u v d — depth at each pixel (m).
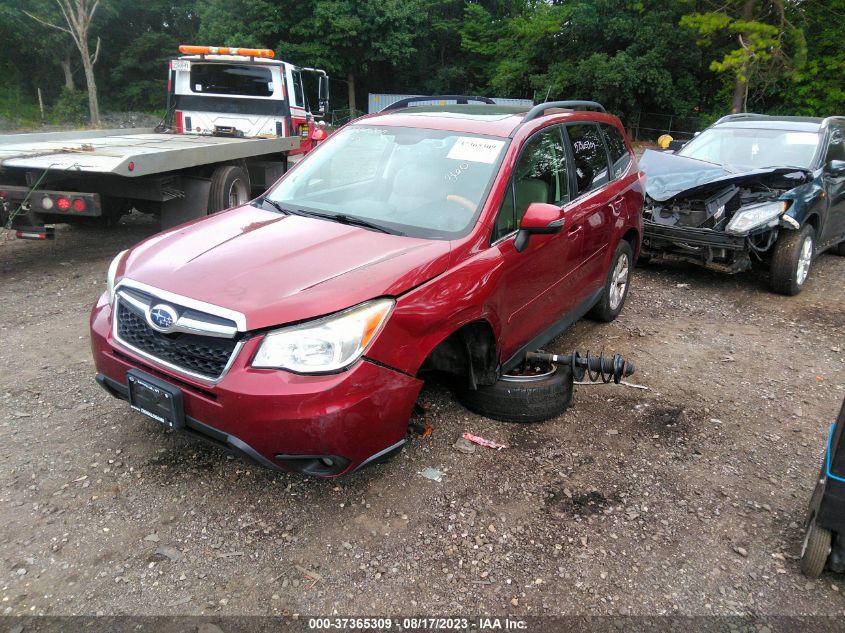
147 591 2.63
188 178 7.81
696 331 6.04
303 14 36.62
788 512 3.38
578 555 2.98
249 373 2.75
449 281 3.27
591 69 32.09
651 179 7.53
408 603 2.66
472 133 4.12
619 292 5.99
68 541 2.87
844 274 8.42
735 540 3.15
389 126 4.41
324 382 2.75
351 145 4.39
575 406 4.40
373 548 2.95
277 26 35.75
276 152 9.91
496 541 3.04
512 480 3.51
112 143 7.97
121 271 3.35
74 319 5.48
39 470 3.34
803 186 7.06
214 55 10.57
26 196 6.39
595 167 5.06
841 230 8.45
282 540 2.96
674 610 2.70
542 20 35.44
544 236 4.05
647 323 6.17
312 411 2.73
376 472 3.49
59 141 8.24
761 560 3.02
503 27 41.06
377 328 2.91
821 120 8.27
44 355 4.71
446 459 3.66
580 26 33.88
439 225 3.64
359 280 2.97
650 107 34.09
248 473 3.41
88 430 3.73
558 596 2.74
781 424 4.33
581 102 5.14
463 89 43.38
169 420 2.95
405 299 3.03
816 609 2.75
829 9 22.47
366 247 3.32
